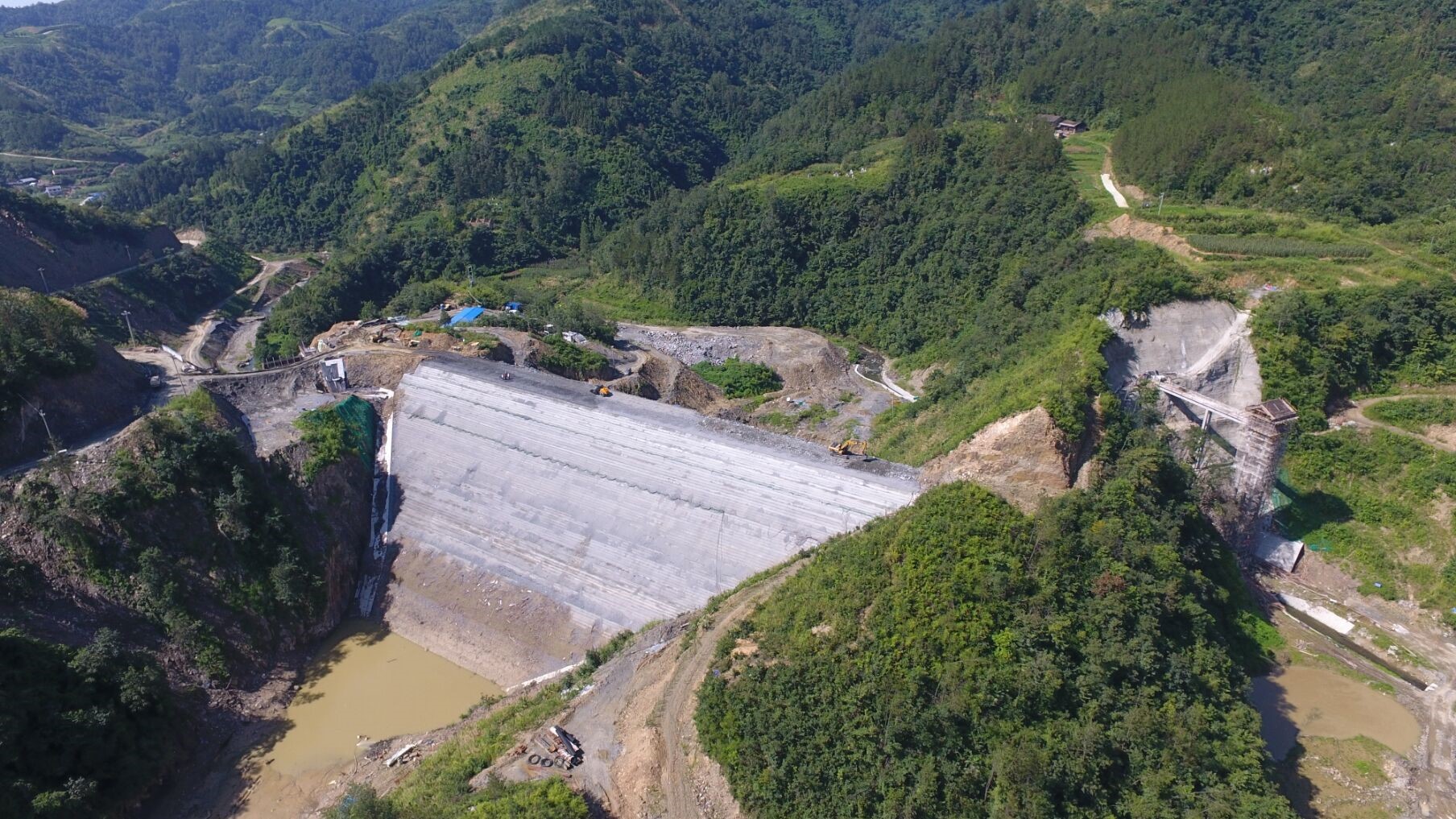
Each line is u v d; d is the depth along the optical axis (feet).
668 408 319.06
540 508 291.38
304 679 252.01
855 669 187.21
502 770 193.06
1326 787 211.41
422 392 340.80
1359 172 398.42
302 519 277.44
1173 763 182.80
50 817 178.09
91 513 238.27
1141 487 240.73
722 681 196.13
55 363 270.26
